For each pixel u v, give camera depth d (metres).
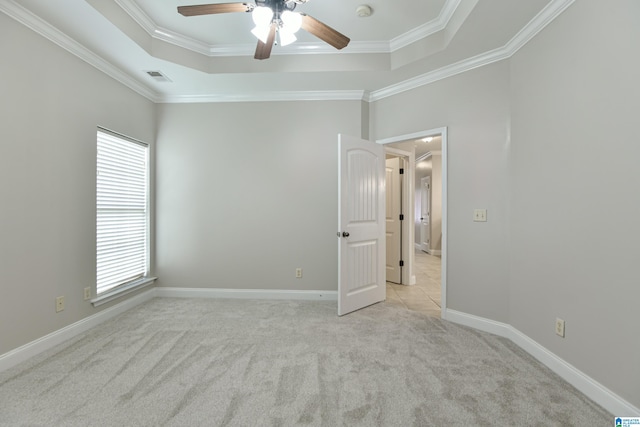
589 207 1.77
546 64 2.11
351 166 3.18
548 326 2.08
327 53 3.02
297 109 3.59
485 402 1.68
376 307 3.34
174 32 2.78
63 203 2.45
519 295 2.40
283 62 3.05
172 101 3.65
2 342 2.00
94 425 1.49
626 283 1.54
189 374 1.95
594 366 1.71
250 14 2.53
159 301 3.49
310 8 2.42
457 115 2.87
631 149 1.52
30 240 2.18
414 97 3.21
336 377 1.92
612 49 1.62
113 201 3.06
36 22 2.16
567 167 1.93
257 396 1.72
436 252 7.68
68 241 2.49
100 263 2.88
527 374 1.97
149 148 3.57
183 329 2.68
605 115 1.66
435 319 2.98
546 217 2.11
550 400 1.70
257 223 3.62
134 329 2.68
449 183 2.94
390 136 3.44
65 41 2.40
